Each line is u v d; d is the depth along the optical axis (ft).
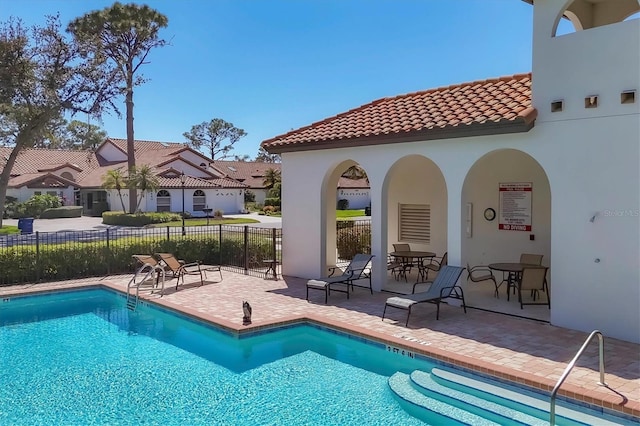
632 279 25.90
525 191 39.96
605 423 18.29
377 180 39.47
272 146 46.85
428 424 19.97
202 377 24.93
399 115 41.39
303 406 21.53
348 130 42.04
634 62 25.36
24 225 99.30
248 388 23.54
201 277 45.03
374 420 20.27
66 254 47.70
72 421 20.18
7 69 91.09
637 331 25.79
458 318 31.60
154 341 31.19
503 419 19.66
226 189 164.66
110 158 189.67
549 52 28.76
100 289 45.34
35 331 33.63
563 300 28.86
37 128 99.86
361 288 41.60
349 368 26.08
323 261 44.73
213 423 19.98
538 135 29.43
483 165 41.81
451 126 32.58
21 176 166.09
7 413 20.94
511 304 34.96
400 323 30.60
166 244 53.16
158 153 178.70
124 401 22.12
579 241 27.89
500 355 24.31
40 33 96.27
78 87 102.22
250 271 50.98
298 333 32.14
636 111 25.35
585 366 22.57
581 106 27.43
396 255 44.70
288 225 47.83
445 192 47.06
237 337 29.78
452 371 23.85
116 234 57.98
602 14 34.45
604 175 26.68
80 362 27.32
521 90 34.81
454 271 33.35
